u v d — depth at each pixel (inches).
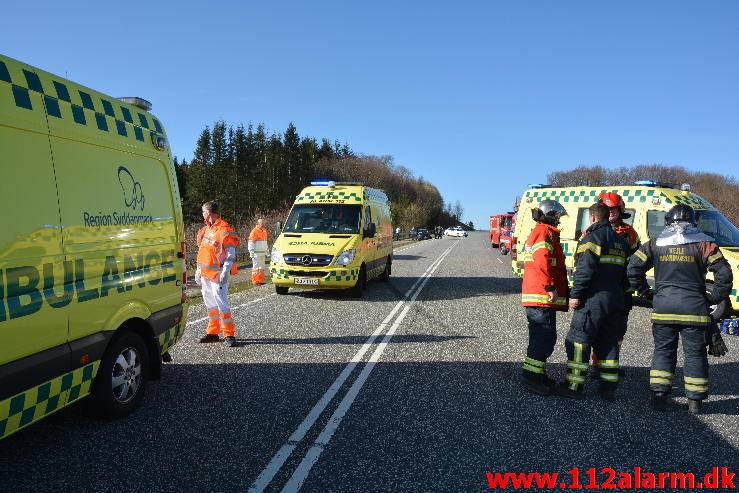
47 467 135.4
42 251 133.3
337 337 289.6
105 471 133.8
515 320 347.3
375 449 149.4
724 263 178.5
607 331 196.1
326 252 416.8
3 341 120.6
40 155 135.1
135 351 175.9
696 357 180.4
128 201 172.7
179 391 197.3
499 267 776.3
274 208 2655.0
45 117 138.5
